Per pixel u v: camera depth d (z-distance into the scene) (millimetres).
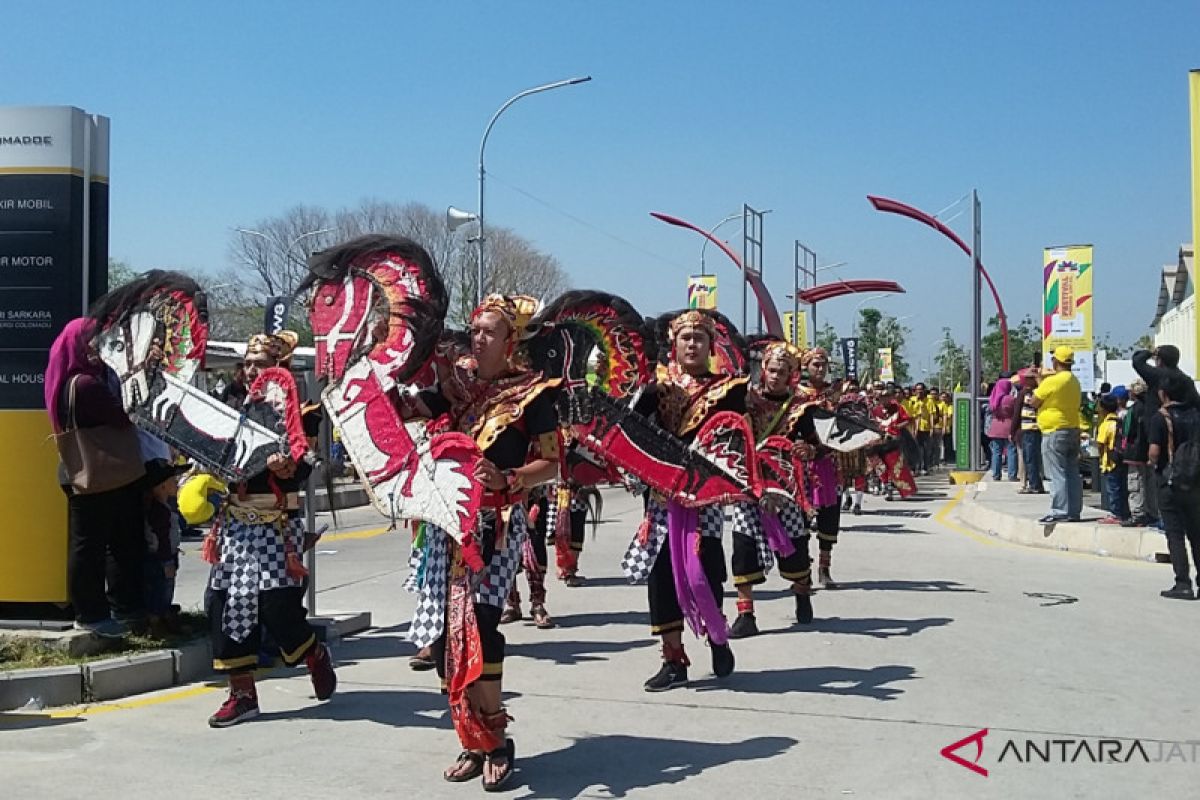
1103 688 6574
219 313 42219
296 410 5844
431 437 4914
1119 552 12281
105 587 7262
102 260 7719
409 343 4938
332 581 11109
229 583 5953
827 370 10273
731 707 6266
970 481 24469
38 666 6574
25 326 7387
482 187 23266
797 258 38906
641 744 5598
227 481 5926
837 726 5875
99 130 7668
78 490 6844
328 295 5102
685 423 6496
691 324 6570
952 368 66250
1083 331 22188
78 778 5086
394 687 6805
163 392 6191
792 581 8594
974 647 7695
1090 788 4922
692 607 6574
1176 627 8328
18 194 7383
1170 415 9516
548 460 4980
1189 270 40406
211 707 6371
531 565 8672
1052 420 13461
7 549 7391
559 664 7438
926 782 5000
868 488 21125
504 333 5043
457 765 5078
